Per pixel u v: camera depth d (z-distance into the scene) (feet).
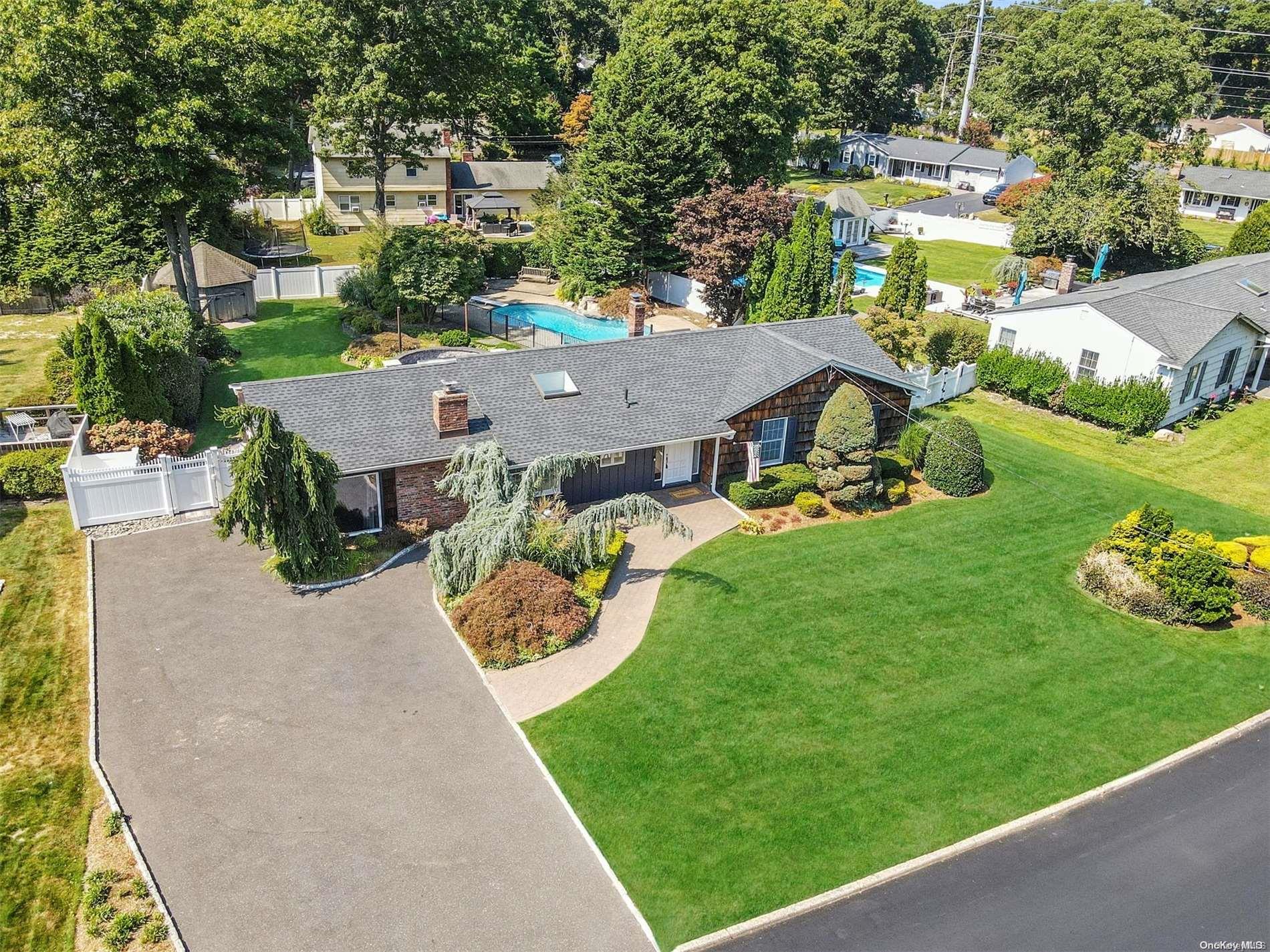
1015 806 60.08
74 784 57.98
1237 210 287.69
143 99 122.52
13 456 93.15
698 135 182.29
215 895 50.75
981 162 324.80
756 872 54.08
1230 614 82.84
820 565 88.74
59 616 74.95
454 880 52.54
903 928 51.03
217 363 132.26
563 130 309.83
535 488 81.10
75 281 157.38
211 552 85.87
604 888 52.65
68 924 48.57
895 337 128.26
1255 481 110.52
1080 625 80.64
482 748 63.00
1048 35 239.71
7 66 119.03
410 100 187.73
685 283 181.06
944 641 77.36
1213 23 392.47
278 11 173.68
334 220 229.66
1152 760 64.90
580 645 74.95
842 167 365.20
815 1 353.10
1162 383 119.85
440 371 97.14
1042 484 108.47
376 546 86.74
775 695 69.77
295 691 67.56
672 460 102.89
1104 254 192.34
